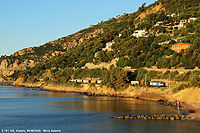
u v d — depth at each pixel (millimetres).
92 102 146375
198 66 166000
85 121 95938
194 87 131250
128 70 199750
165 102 136500
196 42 182000
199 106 115750
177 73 168250
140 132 80188
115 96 176125
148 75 183625
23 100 166500
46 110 121938
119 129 83875
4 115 110125
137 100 151625
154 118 97312
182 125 87562
